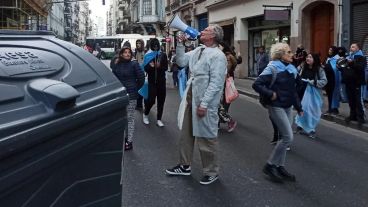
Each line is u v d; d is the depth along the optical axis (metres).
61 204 2.10
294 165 7.15
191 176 6.38
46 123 1.93
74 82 2.40
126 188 5.79
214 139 6.02
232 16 27.61
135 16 75.38
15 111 1.86
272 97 6.12
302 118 9.63
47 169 1.97
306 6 19.44
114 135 2.58
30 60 2.32
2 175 1.70
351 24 16.78
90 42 43.25
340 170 6.91
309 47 19.81
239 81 24.47
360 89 10.78
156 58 10.16
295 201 5.47
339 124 11.38
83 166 2.28
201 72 5.90
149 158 7.36
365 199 5.60
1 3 30.36
